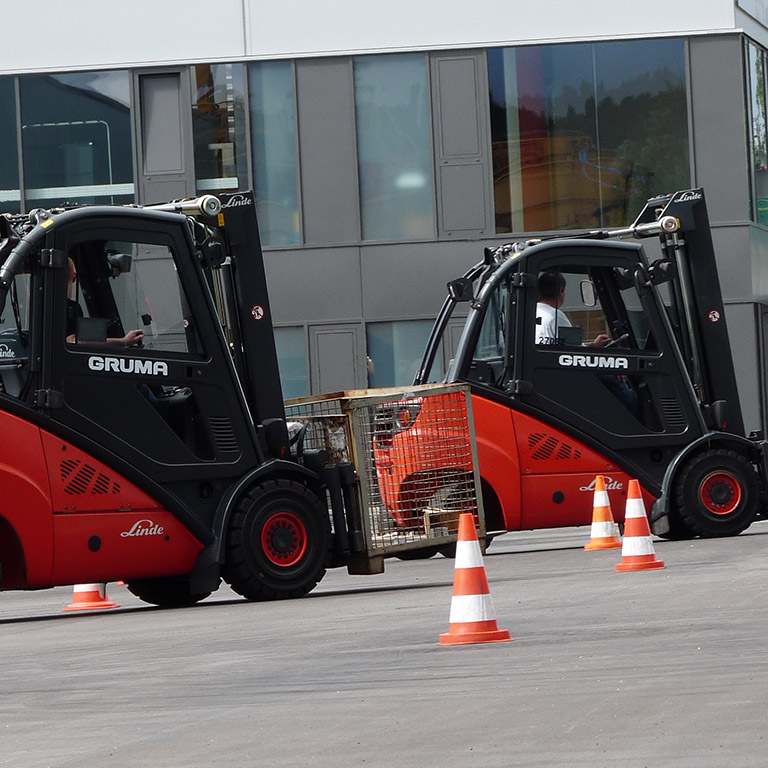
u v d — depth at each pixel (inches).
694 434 1756.9
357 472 1386.6
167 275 1294.3
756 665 733.9
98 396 1242.0
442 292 2731.3
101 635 1107.3
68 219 1245.1
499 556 1716.3
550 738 581.9
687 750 542.9
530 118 2733.8
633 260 1750.7
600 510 1670.8
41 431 1212.5
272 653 908.6
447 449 1461.6
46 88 2736.2
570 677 732.7
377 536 1405.0
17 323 1220.5
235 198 1380.4
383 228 2736.2
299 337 2736.2
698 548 1577.3
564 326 1717.5
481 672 770.2
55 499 1213.7
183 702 736.3
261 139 2733.8
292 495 1322.6
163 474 1264.8
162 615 1253.1
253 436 1320.1
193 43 2726.4
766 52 2876.5
